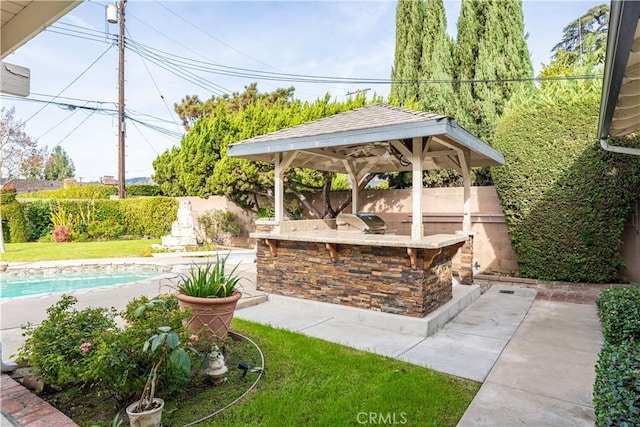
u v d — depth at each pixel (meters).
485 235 10.09
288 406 3.17
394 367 4.04
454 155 8.12
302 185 13.05
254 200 15.63
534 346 4.75
